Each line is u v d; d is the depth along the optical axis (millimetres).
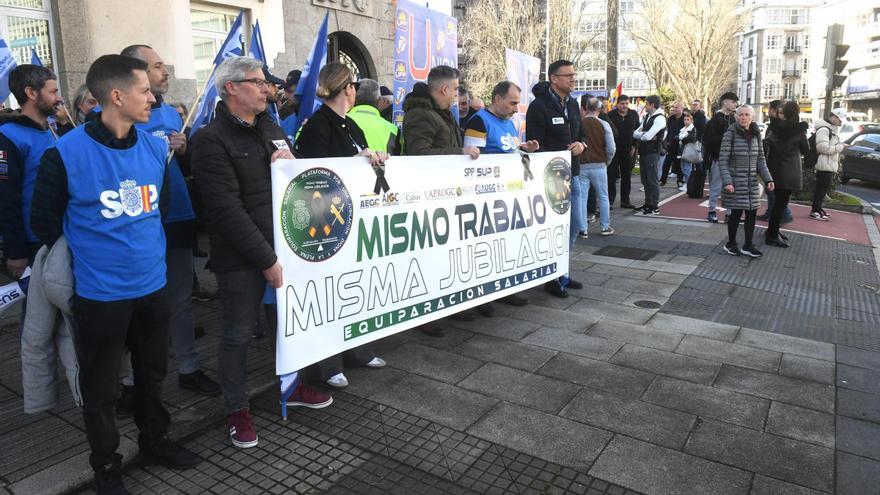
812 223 9477
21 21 6605
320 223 3318
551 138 5438
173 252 3514
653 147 9891
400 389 3760
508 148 4871
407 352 4320
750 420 3369
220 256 3020
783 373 3977
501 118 4906
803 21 80875
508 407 3520
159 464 2973
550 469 2926
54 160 2420
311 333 3346
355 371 4016
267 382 3807
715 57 35250
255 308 3143
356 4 10938
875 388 3766
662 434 3223
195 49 8500
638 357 4223
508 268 4816
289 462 3010
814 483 2807
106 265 2514
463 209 4332
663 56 36250
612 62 47938
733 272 6500
